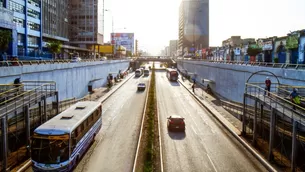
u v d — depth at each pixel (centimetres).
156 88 6856
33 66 3250
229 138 2705
